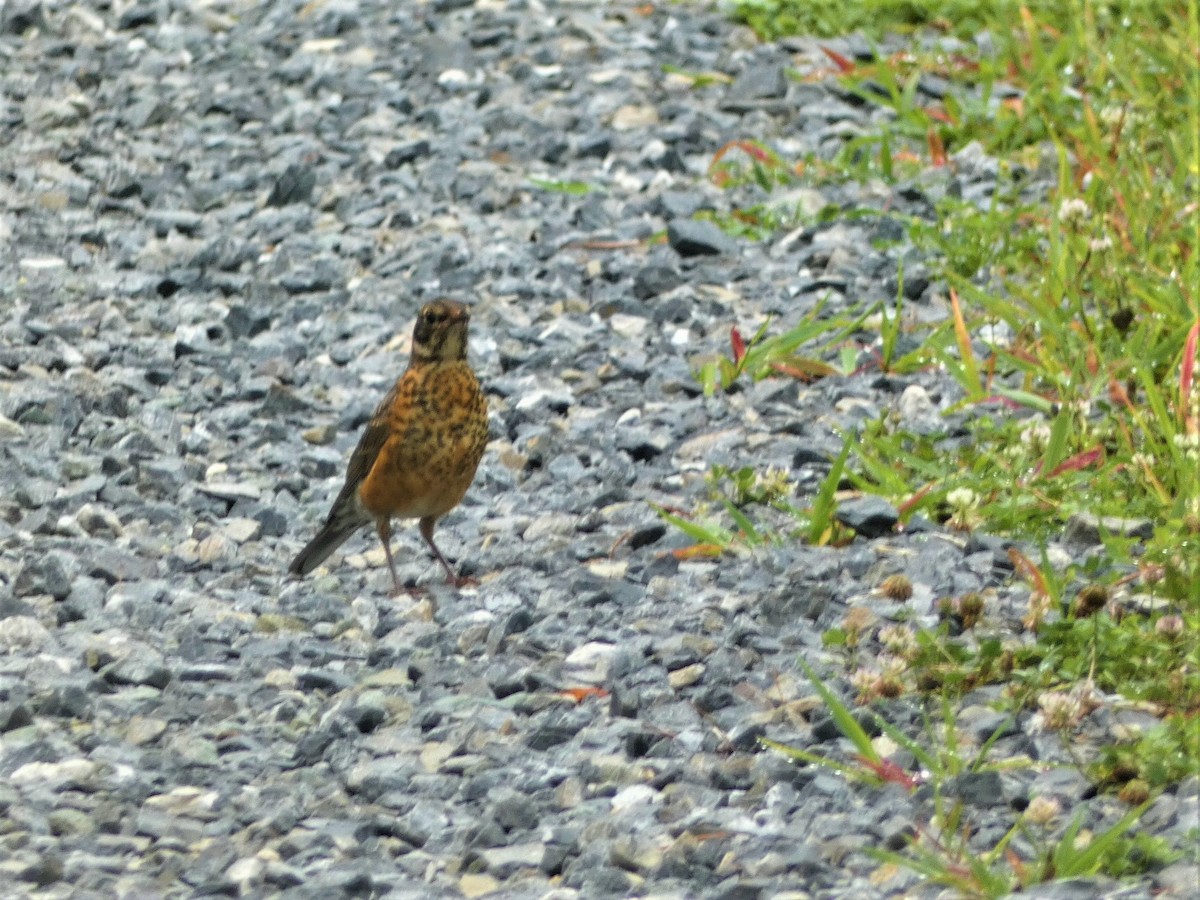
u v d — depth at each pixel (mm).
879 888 7855
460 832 8500
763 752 9102
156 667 9969
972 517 11406
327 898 7812
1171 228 14984
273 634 10656
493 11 22281
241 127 19641
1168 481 11641
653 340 15023
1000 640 9766
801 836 8312
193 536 12031
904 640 9711
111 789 8812
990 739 8859
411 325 15516
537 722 9492
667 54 21188
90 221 17484
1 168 18438
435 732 9438
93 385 14141
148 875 8102
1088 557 10812
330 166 18594
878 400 13805
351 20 22016
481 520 12469
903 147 18734
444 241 16969
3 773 8938
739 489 12227
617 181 18188
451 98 20062
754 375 14164
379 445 11211
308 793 8875
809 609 10531
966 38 21359
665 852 8180
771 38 21656
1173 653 9453
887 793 8586
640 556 11641
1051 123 18219
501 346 14961
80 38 21766
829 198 17469
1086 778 8570
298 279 16234
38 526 11859
